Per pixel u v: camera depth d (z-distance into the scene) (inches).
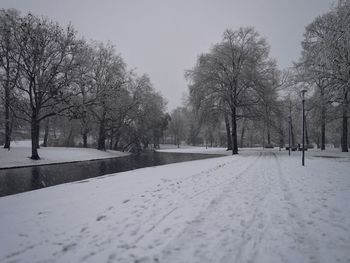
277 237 204.4
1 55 1011.3
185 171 591.8
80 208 298.2
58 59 1111.6
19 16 1069.8
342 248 183.8
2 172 801.6
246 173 531.2
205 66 1382.9
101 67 1568.7
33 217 270.1
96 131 2081.7
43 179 658.8
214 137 3085.6
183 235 210.5
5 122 1213.7
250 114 1370.6
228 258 172.7
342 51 745.0
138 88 1894.7
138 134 2036.2
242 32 1370.6
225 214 261.6
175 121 3654.0
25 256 181.3
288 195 333.1
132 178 517.0
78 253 183.9
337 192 343.3
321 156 1090.7
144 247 190.5
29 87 1075.3
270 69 1348.4
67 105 1206.9
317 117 1079.6
